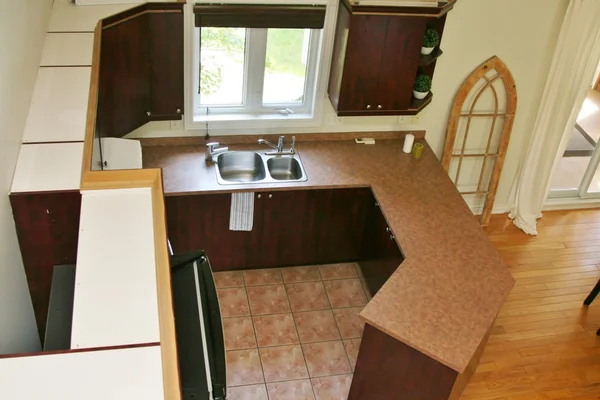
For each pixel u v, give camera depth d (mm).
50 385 1639
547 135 5516
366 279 5109
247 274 5125
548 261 5586
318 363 4453
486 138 5594
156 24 3918
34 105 2754
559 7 4957
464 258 4094
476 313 3693
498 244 5730
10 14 2408
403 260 4066
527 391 4402
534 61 5207
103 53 3562
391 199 4605
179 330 2285
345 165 4930
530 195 5852
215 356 2262
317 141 5184
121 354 1748
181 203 4598
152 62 4070
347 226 5059
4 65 2256
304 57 4852
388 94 4730
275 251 5090
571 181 6250
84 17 3539
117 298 1930
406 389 3793
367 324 3629
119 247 2113
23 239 2406
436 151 5555
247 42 4656
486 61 5113
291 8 4383
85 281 1979
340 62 4582
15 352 2193
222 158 4938
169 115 4359
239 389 4219
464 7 4805
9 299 2186
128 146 3604
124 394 1638
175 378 1679
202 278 2596
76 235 2453
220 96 4926
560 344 4789
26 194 2299
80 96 2854
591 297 5105
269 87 4977
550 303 5145
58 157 2484
